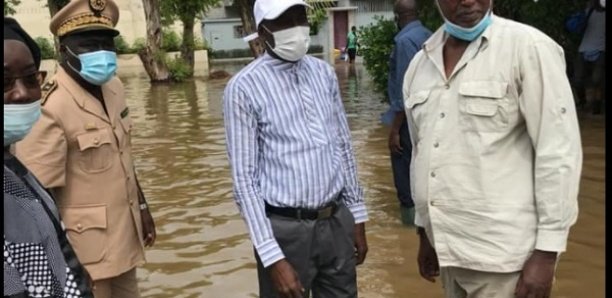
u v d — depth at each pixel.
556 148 2.61
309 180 3.21
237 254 5.45
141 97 17.69
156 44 21.77
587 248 5.18
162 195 7.31
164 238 5.90
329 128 3.34
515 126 2.71
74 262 2.13
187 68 23.05
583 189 6.57
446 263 2.85
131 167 3.61
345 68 25.53
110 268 3.41
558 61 2.65
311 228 3.25
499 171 2.72
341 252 3.38
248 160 3.18
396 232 5.79
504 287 2.78
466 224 2.78
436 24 9.03
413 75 2.99
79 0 3.33
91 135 3.33
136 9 34.50
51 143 3.18
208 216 6.48
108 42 3.41
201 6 23.95
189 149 9.77
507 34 2.68
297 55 3.20
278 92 3.20
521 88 2.65
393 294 4.63
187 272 5.12
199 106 14.97
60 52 3.38
